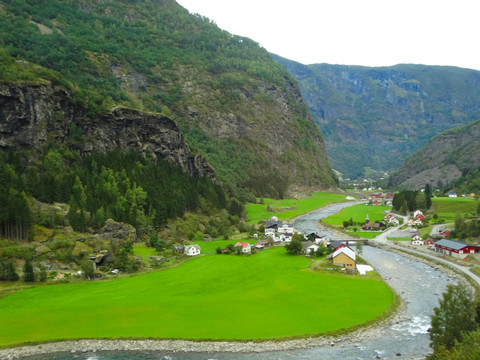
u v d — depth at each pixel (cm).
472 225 15112
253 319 7906
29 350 6844
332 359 6475
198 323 7731
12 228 11200
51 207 12781
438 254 13488
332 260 12412
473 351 4412
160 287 9956
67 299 8931
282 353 6712
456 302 6106
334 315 8100
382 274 11425
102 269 11200
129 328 7512
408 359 6425
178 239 15050
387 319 7981
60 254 10938
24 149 14800
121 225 13375
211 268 11906
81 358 6638
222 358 6594
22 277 10062
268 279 10650
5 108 14462
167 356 6675
